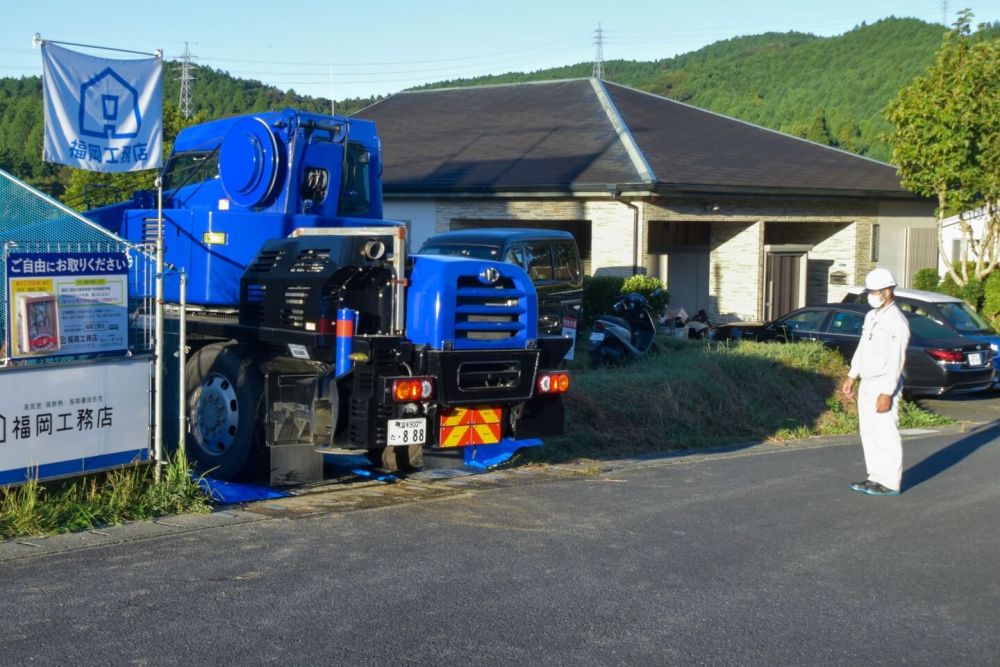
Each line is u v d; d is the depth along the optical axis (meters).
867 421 9.38
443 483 9.37
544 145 24.44
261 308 8.91
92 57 7.92
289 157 9.85
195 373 9.39
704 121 28.27
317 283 8.19
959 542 7.66
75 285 7.55
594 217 21.81
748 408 13.28
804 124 92.19
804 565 6.96
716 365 13.62
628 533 7.67
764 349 14.95
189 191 11.02
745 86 123.69
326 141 10.35
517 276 8.65
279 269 8.66
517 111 27.62
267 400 8.48
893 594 6.40
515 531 7.63
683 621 5.80
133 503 7.72
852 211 26.00
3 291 7.60
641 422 12.04
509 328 8.55
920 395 16.53
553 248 15.59
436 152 25.42
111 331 7.81
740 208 23.31
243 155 9.97
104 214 11.56
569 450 11.06
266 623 5.54
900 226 27.20
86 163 7.93
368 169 11.02
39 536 7.05
